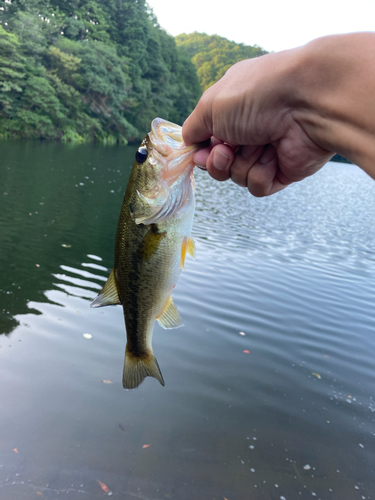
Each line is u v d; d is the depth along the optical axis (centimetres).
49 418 75
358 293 159
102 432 73
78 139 916
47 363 90
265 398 88
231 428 77
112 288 39
